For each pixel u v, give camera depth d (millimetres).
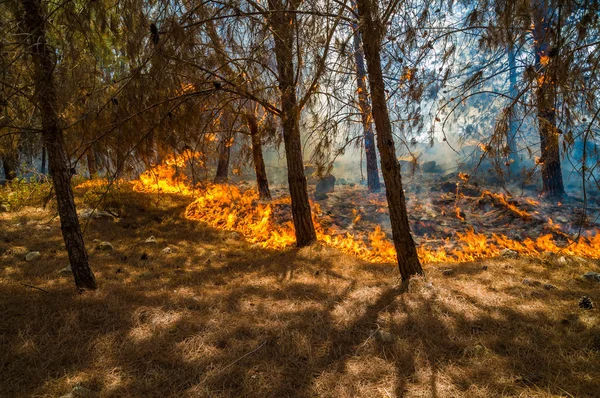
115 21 3770
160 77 3812
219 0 3912
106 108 4059
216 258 6199
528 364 2805
